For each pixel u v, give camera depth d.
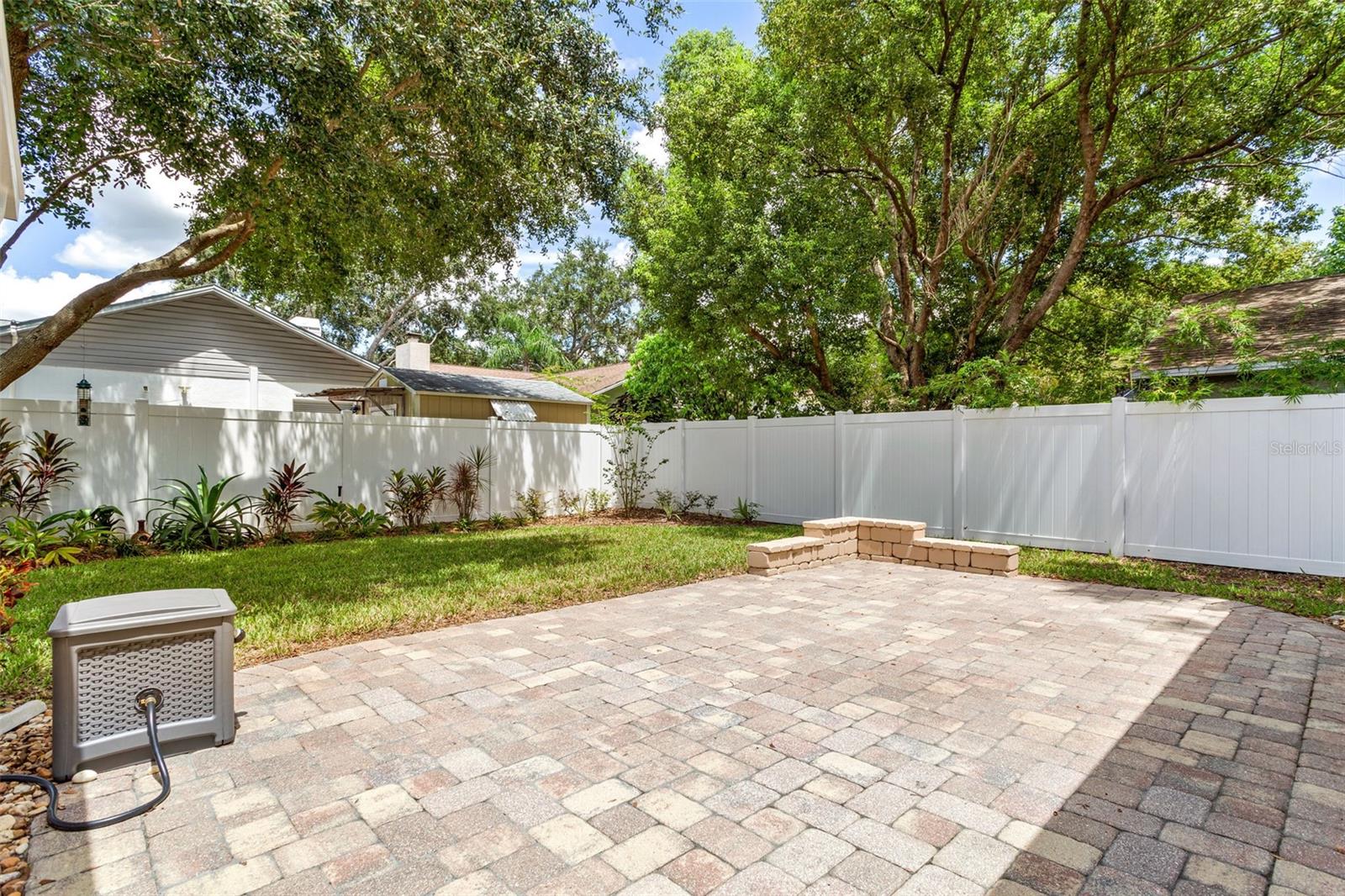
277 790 2.60
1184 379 7.44
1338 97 10.12
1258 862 2.12
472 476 11.73
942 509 9.32
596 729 3.16
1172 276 15.32
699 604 5.73
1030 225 13.84
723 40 16.44
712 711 3.38
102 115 8.04
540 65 8.12
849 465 10.44
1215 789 2.59
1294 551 6.49
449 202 9.15
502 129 8.03
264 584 6.35
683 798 2.53
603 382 24.03
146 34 6.20
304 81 5.95
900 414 9.78
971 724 3.22
